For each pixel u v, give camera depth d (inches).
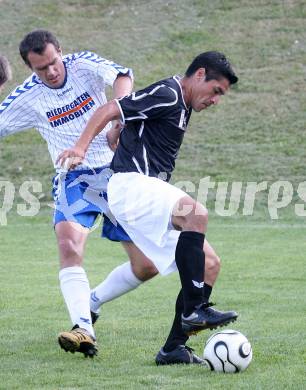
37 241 1344.7
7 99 696.4
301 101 2055.9
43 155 1873.8
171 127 592.7
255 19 2418.8
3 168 1819.6
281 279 991.0
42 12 2492.6
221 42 2322.8
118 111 580.4
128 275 685.9
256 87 2130.9
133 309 821.2
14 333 712.4
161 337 684.7
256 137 1910.7
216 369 566.3
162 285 972.6
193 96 593.3
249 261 1123.9
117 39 2349.9
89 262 1142.3
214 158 1813.5
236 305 832.9
